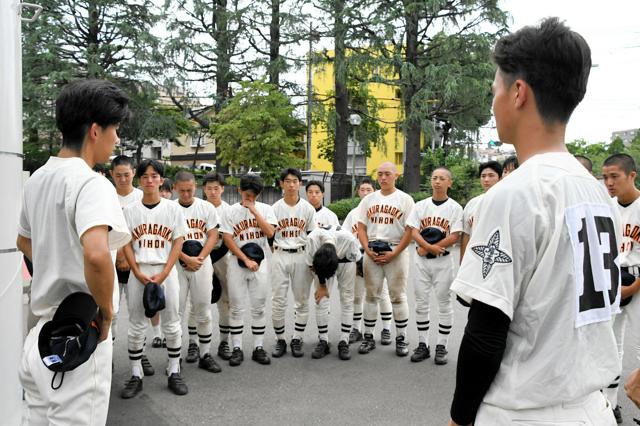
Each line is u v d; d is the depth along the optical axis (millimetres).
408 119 20750
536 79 1448
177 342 4465
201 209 5082
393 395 4395
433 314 7227
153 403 4160
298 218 5555
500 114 1556
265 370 4992
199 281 4898
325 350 5504
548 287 1387
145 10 22344
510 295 1377
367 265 5617
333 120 21969
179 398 4270
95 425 2098
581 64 1431
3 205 2250
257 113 18906
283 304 5488
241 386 4562
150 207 4500
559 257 1387
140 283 4352
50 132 20969
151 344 5777
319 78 23641
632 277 3730
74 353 1968
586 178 1499
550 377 1382
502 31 20312
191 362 5207
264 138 19203
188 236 5004
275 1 23141
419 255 5367
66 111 2166
